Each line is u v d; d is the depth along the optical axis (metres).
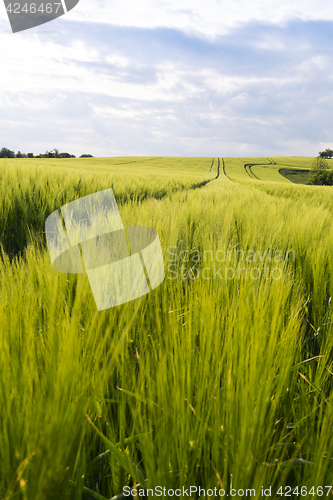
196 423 0.61
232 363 0.76
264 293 0.99
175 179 14.20
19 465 0.50
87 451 0.73
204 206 3.52
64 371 0.54
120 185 6.36
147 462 0.55
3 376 0.56
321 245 1.91
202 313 0.90
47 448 0.48
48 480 0.47
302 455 0.78
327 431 0.61
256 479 0.52
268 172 66.06
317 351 1.33
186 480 0.55
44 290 0.97
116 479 0.67
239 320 0.83
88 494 0.64
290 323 0.91
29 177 4.58
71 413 0.55
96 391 0.70
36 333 0.77
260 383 0.65
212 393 0.68
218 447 0.63
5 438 0.53
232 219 2.82
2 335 0.66
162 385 0.65
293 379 0.91
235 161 80.44
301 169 73.69
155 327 1.03
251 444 0.56
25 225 3.06
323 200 7.69
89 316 0.92
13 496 0.48
